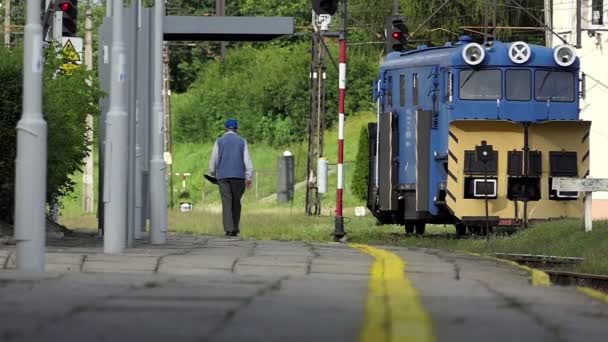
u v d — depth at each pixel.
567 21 145.75
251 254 54.66
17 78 66.81
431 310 28.59
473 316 27.38
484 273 47.59
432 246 86.25
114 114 52.12
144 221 74.56
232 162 88.31
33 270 40.97
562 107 99.50
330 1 91.12
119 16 52.22
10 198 69.56
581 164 96.25
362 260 52.28
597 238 78.81
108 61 77.44
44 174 41.03
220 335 23.08
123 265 47.62
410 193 100.88
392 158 102.88
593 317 28.62
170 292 32.03
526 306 30.42
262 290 33.22
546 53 99.56
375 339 22.16
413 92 101.50
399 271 46.44
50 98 72.75
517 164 94.62
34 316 26.28
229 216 88.56
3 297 30.38
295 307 28.48
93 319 25.73
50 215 84.25
